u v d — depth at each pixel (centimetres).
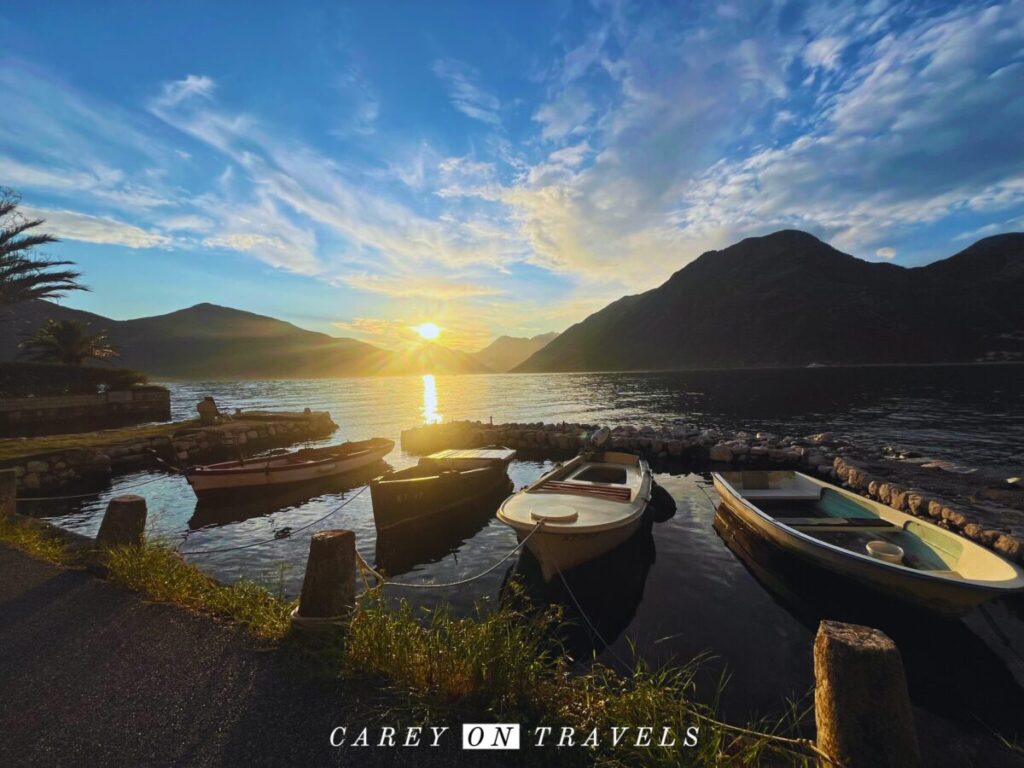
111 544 618
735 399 5566
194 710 334
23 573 579
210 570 930
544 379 15088
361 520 1276
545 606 748
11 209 2531
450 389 9762
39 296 2798
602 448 2175
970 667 581
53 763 285
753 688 529
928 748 451
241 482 1477
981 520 968
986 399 4478
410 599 778
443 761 290
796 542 767
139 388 3475
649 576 845
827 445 2066
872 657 242
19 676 374
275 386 12494
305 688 359
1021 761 430
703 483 1605
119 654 405
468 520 1253
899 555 682
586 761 292
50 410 2766
